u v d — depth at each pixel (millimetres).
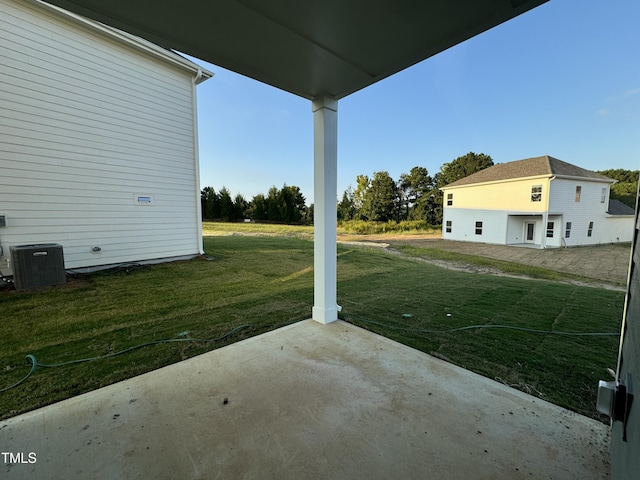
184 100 6777
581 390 1938
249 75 2420
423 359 2365
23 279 4395
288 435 1520
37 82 4789
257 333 2943
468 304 4109
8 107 4551
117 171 5812
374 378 2072
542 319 3482
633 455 779
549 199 13641
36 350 2545
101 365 2279
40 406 1757
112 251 5840
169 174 6641
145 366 2264
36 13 4719
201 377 2086
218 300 4117
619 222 16734
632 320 1117
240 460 1357
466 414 1682
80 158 5324
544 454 1381
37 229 4910
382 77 2459
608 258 10875
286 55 2113
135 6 1565
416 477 1266
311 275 5848
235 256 7918
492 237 15523
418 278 6051
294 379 2059
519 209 14617
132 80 5895
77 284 4816
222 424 1601
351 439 1489
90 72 5348
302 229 18094
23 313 3494
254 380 2045
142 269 5980
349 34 1827
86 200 5441
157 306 3824
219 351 2500
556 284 5902
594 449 1411
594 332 3045
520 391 1921
